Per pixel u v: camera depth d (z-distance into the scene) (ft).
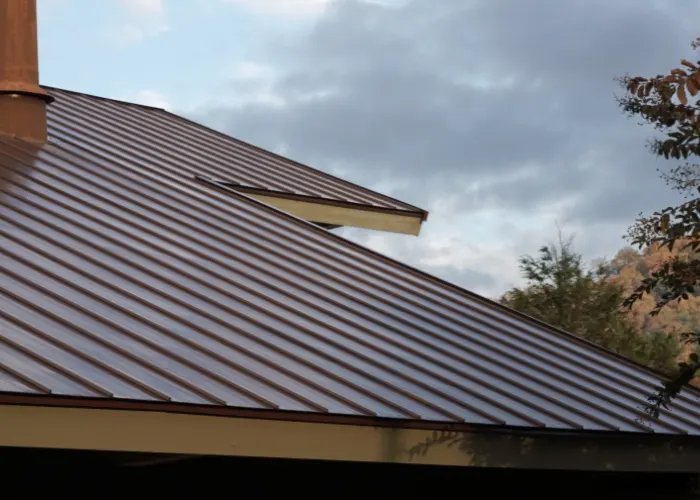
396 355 27.30
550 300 76.13
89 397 19.21
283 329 27.04
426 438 22.86
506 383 27.22
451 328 31.24
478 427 23.09
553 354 31.14
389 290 33.81
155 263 29.96
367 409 22.38
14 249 28.04
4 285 24.98
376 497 29.81
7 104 41.09
